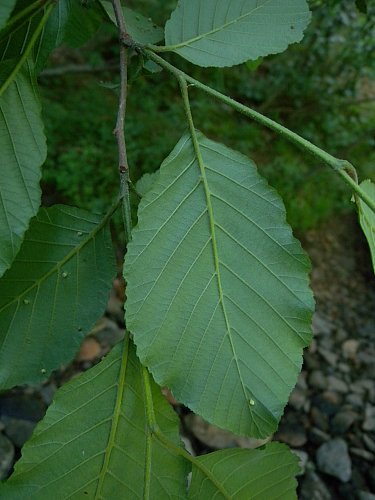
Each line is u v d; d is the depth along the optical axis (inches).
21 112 5.2
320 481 19.8
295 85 35.6
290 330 5.3
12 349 5.9
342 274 31.4
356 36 33.1
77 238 6.1
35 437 5.3
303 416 22.2
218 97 5.5
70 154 26.1
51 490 5.2
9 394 18.4
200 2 6.0
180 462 5.4
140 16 8.4
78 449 5.3
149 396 5.4
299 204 32.2
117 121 5.8
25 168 5.1
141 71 8.0
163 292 5.1
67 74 29.6
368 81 41.4
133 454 5.3
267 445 5.6
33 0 5.4
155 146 29.0
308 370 24.5
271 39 6.1
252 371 5.2
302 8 6.2
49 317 6.0
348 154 35.6
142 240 5.2
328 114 36.5
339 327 27.7
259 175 5.4
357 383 24.4
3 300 5.9
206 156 5.5
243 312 5.2
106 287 6.0
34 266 6.0
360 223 5.3
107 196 26.1
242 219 5.4
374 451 21.2
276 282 5.3
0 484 5.2
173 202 5.3
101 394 5.5
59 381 19.7
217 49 6.0
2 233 5.0
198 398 5.1
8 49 5.6
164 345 5.1
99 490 5.3
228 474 5.4
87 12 8.9
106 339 21.7
